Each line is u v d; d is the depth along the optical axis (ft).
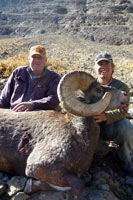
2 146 12.85
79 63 58.80
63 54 85.92
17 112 14.16
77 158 12.24
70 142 12.29
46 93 16.19
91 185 13.16
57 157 11.82
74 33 332.60
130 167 14.79
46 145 12.25
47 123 13.06
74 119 13.01
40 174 11.68
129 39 266.57
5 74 33.09
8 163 12.98
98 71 14.56
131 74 45.80
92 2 512.22
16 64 36.65
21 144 12.66
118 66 59.98
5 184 12.16
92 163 15.10
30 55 15.60
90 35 303.89
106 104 11.93
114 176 14.34
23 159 12.64
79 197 11.62
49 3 634.84
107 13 392.47
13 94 16.07
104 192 12.46
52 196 11.68
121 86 14.56
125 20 344.90
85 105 11.80
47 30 417.90
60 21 444.96
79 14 419.13
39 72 15.79
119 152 14.94
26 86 15.98
